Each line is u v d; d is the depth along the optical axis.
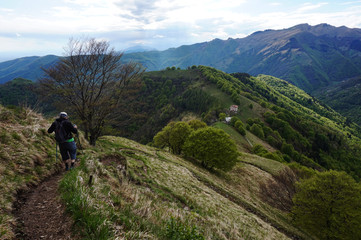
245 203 25.05
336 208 26.19
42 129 10.07
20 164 6.50
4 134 7.38
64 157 7.43
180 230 5.52
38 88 18.23
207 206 15.39
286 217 31.20
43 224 4.14
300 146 134.88
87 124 21.53
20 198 5.16
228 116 136.12
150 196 10.67
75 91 19.66
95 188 6.02
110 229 4.31
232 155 38.88
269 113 149.62
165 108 181.88
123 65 22.84
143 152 29.27
